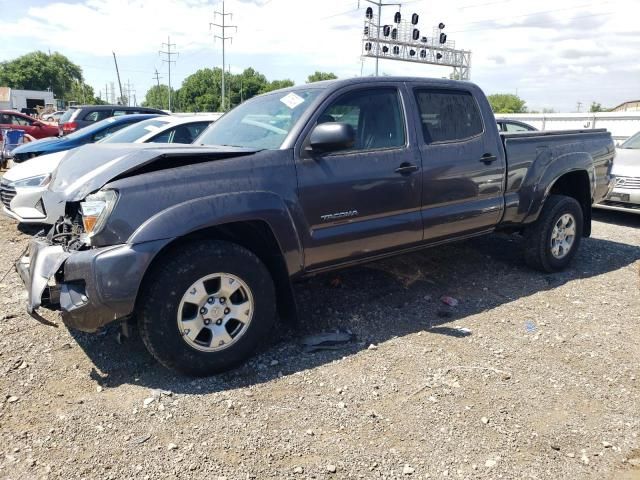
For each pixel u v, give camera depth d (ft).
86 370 11.32
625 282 17.31
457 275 17.60
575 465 8.55
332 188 12.34
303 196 11.94
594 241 22.98
